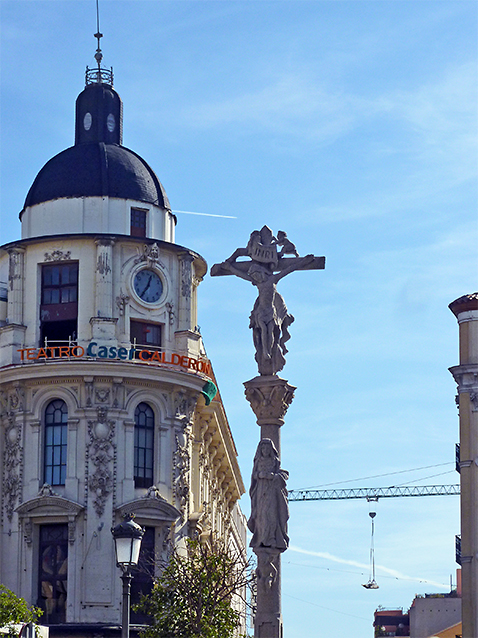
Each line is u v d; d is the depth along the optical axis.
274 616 30.06
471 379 76.88
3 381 79.62
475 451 76.06
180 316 82.50
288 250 31.98
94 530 76.62
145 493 78.31
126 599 37.66
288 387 31.08
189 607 64.50
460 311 77.69
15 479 78.50
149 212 83.81
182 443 80.56
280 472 30.58
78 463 77.69
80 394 78.38
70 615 75.62
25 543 77.44
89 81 88.44
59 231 82.56
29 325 80.75
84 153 84.62
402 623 151.50
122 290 80.62
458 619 115.75
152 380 79.25
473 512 75.38
